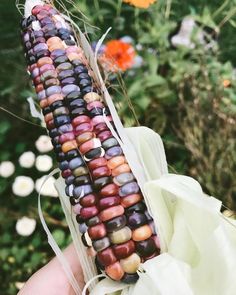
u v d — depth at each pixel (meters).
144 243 0.18
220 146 0.36
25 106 0.44
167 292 0.17
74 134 0.19
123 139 0.19
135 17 0.45
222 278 0.18
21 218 0.40
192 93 0.40
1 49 0.48
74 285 0.21
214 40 0.45
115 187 0.18
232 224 0.19
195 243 0.18
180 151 0.39
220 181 0.35
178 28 0.44
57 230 0.39
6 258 0.39
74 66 0.19
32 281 0.23
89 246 0.19
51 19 0.20
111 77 0.34
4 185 0.42
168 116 0.41
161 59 0.42
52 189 0.39
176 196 0.18
